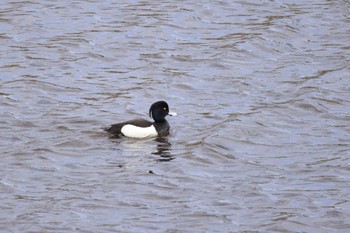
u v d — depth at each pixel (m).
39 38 29.95
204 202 18.00
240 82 26.27
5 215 17.22
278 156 20.67
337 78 26.67
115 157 20.28
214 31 30.95
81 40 29.77
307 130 22.52
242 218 17.30
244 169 19.84
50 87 25.47
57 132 21.78
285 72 27.28
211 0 34.28
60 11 32.78
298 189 18.69
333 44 29.95
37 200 17.97
